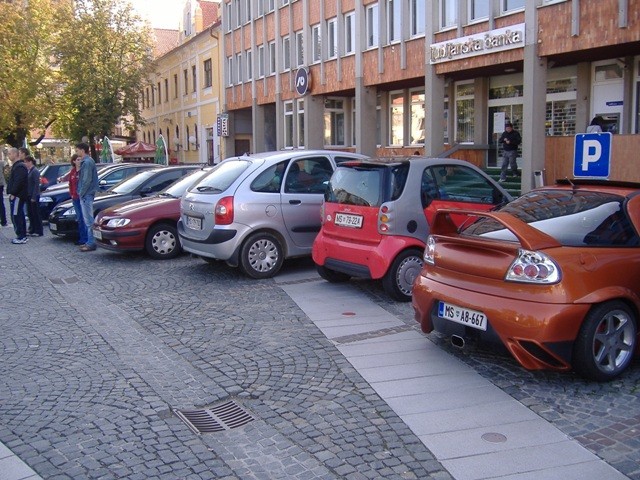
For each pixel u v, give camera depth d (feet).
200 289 31.65
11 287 33.06
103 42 126.62
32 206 53.57
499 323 17.92
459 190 29.43
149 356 21.68
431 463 14.03
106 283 33.78
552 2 51.75
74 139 135.44
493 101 71.05
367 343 22.47
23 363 21.04
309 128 97.30
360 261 28.25
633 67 54.39
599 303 17.83
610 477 13.28
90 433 15.83
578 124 59.93
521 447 14.69
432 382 18.72
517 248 18.02
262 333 23.95
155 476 13.70
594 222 19.31
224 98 131.44
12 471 13.93
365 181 28.58
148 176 49.14
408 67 72.79
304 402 17.57
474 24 61.26
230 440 15.40
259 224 33.12
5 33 132.05
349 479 13.44
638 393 17.67
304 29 96.78
